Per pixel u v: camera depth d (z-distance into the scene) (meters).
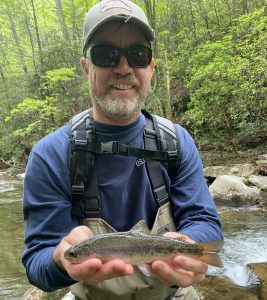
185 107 4.86
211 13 5.08
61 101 5.42
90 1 4.89
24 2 6.08
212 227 0.54
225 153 3.96
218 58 3.27
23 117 5.68
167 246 0.45
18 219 2.66
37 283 0.51
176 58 4.44
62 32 6.16
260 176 3.02
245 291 1.37
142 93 0.57
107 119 0.56
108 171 0.54
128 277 0.54
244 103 3.23
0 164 5.93
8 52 7.50
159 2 4.46
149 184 0.56
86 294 0.55
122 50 0.54
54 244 0.51
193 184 0.57
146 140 0.57
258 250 1.81
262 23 3.15
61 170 0.53
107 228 0.53
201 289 1.39
